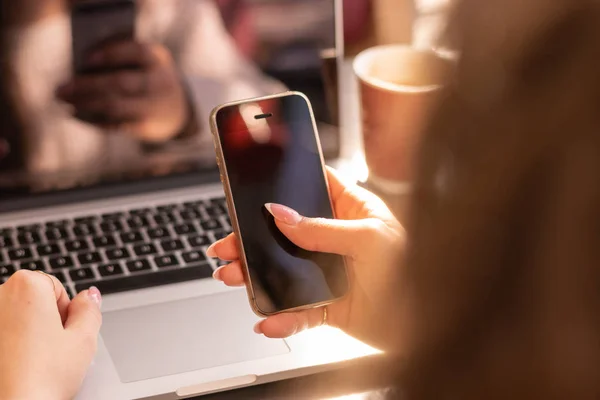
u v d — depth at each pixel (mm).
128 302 785
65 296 713
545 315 303
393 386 402
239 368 697
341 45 1017
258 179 679
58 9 921
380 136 887
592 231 292
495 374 319
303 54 1005
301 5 993
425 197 340
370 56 945
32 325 647
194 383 683
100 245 863
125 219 911
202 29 969
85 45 937
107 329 746
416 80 932
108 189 966
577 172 292
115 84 953
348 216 733
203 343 729
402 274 380
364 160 920
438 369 348
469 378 331
